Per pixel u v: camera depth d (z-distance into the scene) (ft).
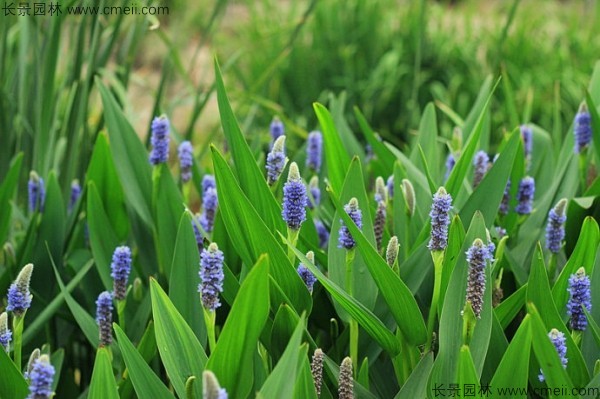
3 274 11.14
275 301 9.75
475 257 9.12
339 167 10.93
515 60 25.27
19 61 12.99
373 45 25.80
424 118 11.64
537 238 10.97
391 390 10.12
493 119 22.27
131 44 13.23
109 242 10.98
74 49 12.74
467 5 29.45
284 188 9.57
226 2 13.41
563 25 29.76
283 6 32.60
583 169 11.27
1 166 12.94
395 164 10.93
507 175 10.25
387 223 10.84
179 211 10.99
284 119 14.30
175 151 19.95
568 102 23.98
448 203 9.43
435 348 9.80
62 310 11.09
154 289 9.28
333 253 10.00
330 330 10.44
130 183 11.32
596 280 9.77
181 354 9.28
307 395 9.11
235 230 9.71
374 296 9.95
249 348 9.02
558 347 9.16
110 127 11.35
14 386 9.39
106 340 9.95
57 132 13.39
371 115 24.58
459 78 24.38
